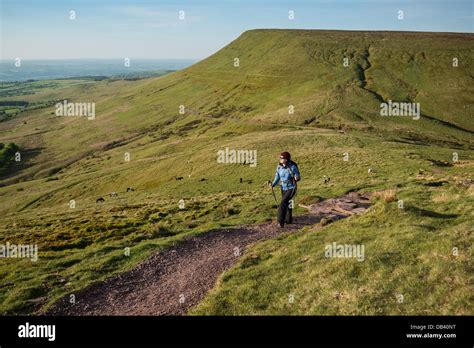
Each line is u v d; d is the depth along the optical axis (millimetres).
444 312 8289
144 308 11258
